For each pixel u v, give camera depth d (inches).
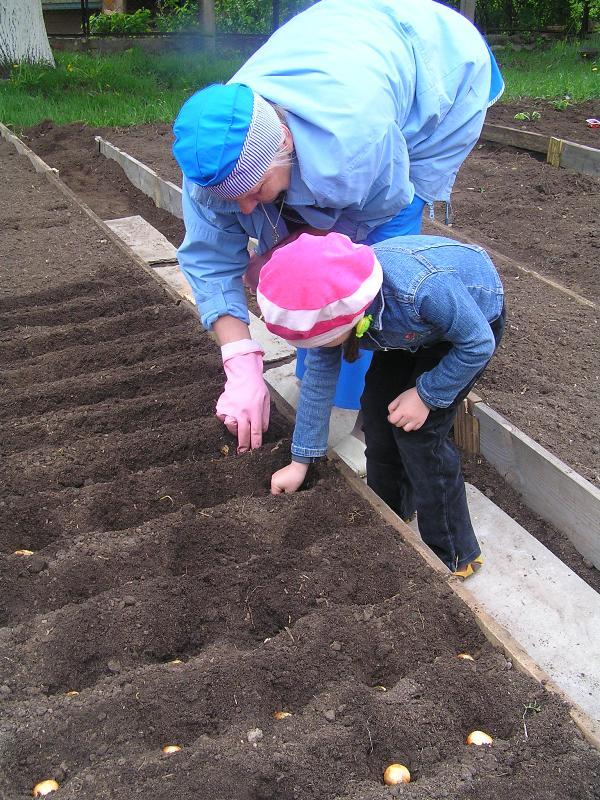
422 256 100.7
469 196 291.1
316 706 85.8
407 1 124.5
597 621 115.4
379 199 116.0
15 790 79.0
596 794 76.1
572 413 154.6
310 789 76.9
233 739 81.6
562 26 714.2
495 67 140.4
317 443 119.6
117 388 155.9
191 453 137.0
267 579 104.9
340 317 91.0
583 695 104.0
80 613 97.7
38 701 86.1
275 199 111.3
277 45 115.6
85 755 81.7
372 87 107.4
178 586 102.7
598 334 184.7
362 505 118.8
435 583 103.0
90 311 190.5
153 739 84.0
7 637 95.2
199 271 126.6
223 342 128.0
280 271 90.0
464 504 118.6
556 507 136.0
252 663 91.0
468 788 75.5
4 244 232.4
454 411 109.7
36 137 386.9
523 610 117.3
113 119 405.7
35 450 135.2
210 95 95.7
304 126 103.2
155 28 706.2
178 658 98.3
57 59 546.9
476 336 97.9
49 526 117.6
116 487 125.2
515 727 84.1
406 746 82.1
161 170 318.3
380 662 94.1
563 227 259.4
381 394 116.5
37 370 163.3
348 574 105.9
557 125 396.5
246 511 117.7
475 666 91.4
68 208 264.7
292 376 169.5
